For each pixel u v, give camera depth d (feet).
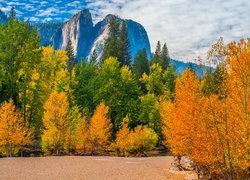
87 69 202.80
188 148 57.00
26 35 151.12
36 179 63.82
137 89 193.06
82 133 136.05
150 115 178.60
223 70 38.86
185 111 53.47
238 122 38.93
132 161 102.01
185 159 109.81
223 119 39.58
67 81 181.47
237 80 39.06
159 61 286.66
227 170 42.57
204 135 44.68
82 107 171.94
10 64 146.10
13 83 142.10
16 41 147.74
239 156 40.22
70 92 173.27
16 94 146.30
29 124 147.84
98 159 104.12
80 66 204.64
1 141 113.91
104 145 144.97
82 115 168.14
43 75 169.07
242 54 38.52
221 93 39.52
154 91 219.20
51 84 181.06
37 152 127.95
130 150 142.41
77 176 68.69
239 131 38.78
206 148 43.83
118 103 179.73
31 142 129.08
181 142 58.23
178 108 60.08
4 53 144.77
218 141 41.19
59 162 91.45
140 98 187.83
